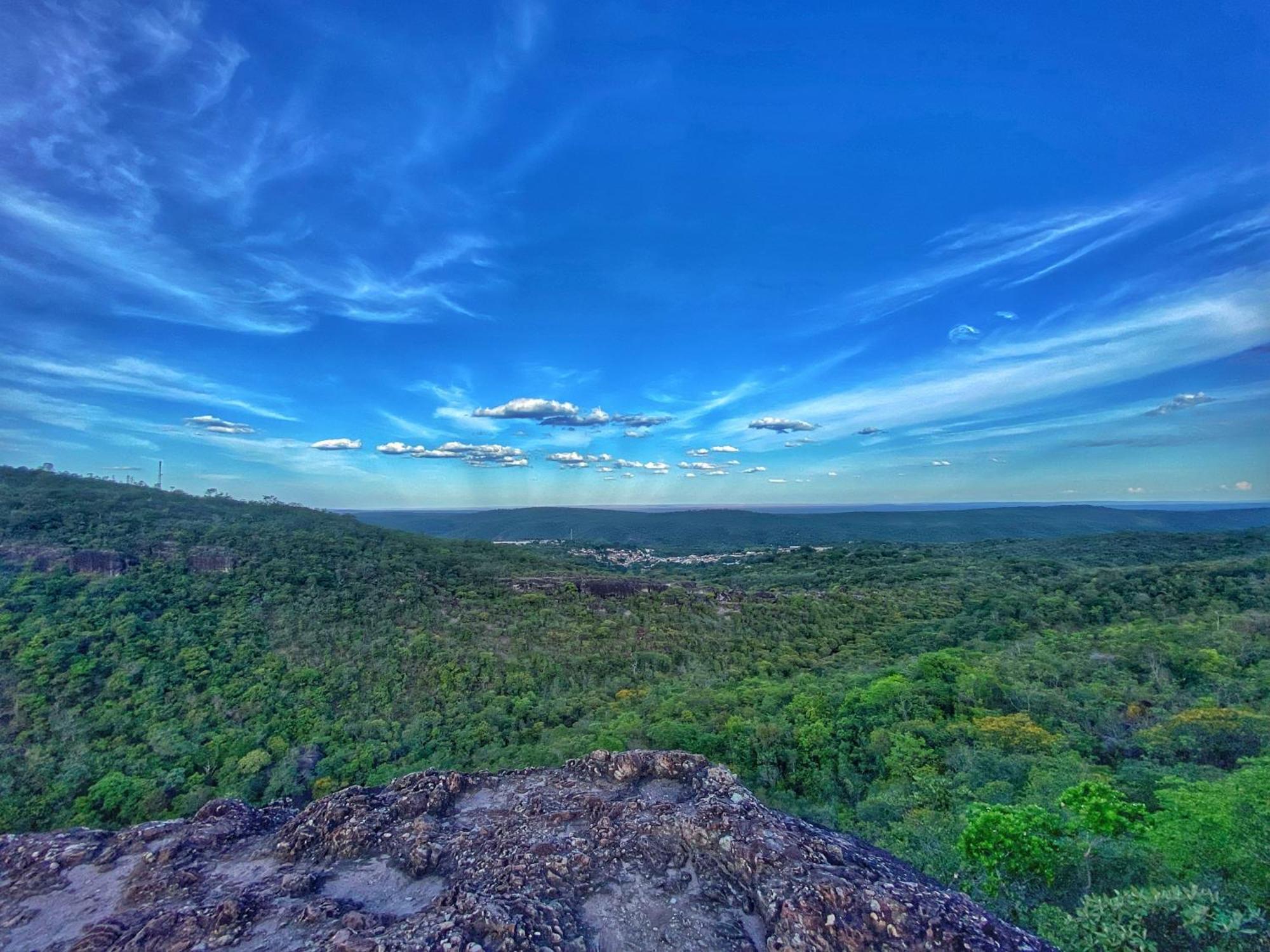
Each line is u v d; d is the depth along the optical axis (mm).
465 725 44812
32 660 40562
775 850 8422
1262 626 41094
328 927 7336
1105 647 42938
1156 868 12758
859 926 6996
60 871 9469
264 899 8102
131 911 8250
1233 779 13320
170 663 44375
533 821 9742
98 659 42375
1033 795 20141
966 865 14250
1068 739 26750
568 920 7379
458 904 7355
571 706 48750
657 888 8203
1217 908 9148
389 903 8195
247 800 34156
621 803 10133
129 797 32031
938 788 23344
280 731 40719
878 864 8750
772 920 7426
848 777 30109
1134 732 27078
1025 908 12367
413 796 10609
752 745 34219
